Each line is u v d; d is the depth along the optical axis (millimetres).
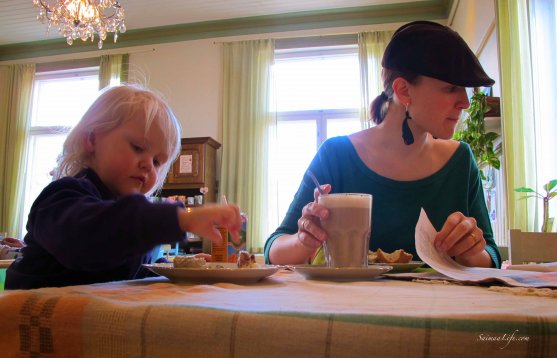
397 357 271
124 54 5352
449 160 1234
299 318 293
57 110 5719
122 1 4664
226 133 4910
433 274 725
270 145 4781
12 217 5355
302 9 4855
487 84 979
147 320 315
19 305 349
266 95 4887
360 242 753
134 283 572
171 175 4543
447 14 4637
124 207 513
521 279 589
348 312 308
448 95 1019
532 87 2131
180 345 305
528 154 2121
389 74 1134
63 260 542
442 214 1189
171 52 5277
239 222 552
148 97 880
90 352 325
